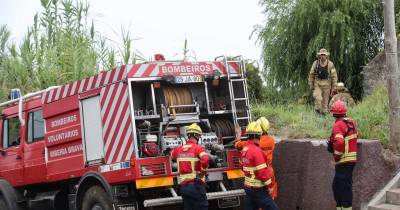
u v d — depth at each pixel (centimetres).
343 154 891
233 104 974
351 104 1302
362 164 941
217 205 974
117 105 911
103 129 934
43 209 1110
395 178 951
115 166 909
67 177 1020
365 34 1727
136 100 934
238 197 945
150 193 915
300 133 1123
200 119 970
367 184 941
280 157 1012
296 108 1388
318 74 1328
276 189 953
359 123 1077
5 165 1180
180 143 913
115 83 915
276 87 1750
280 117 1296
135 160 873
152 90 923
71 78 1642
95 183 958
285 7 1739
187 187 867
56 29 1745
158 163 888
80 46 1677
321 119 1202
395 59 991
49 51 1686
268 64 1761
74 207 1015
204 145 944
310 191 959
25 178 1126
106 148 930
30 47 1720
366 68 1484
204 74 960
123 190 919
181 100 946
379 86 1397
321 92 1328
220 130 980
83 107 980
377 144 956
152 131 922
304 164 967
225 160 945
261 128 879
